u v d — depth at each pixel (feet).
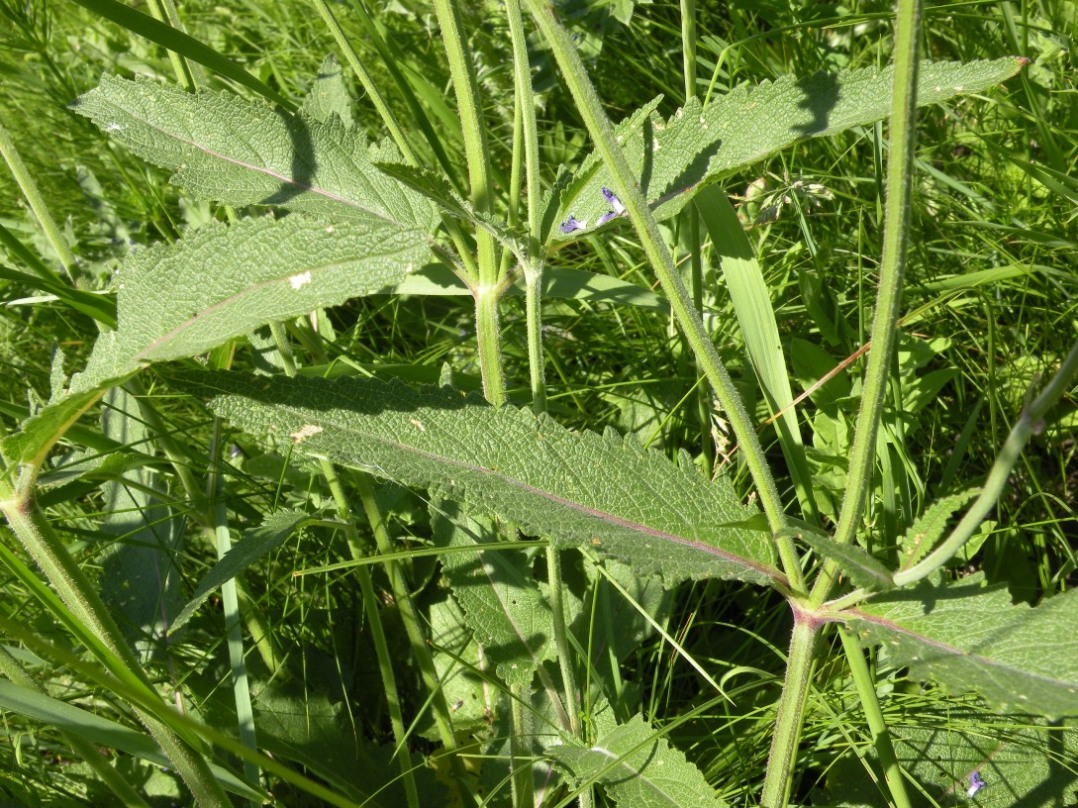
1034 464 1.33
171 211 1.78
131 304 0.82
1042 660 0.78
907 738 1.11
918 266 1.48
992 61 1.00
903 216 0.71
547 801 1.13
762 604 1.25
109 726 0.90
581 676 1.17
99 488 1.30
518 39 0.94
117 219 1.74
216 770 0.99
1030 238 1.34
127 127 1.08
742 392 1.37
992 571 1.26
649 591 1.21
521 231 0.97
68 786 1.19
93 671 0.72
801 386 1.40
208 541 1.33
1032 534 1.29
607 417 1.44
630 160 1.07
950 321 1.43
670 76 1.74
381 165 0.86
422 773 1.17
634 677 1.23
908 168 0.69
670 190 1.05
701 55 1.76
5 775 1.09
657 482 0.89
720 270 1.50
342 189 1.07
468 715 1.24
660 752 0.99
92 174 1.80
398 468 0.89
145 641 1.22
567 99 1.78
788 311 1.41
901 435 1.24
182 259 0.82
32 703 0.87
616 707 1.12
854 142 1.50
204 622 1.25
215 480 1.22
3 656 0.94
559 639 1.06
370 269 0.79
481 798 1.16
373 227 0.80
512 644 1.13
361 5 1.22
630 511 0.88
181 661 1.23
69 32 2.14
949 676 0.79
